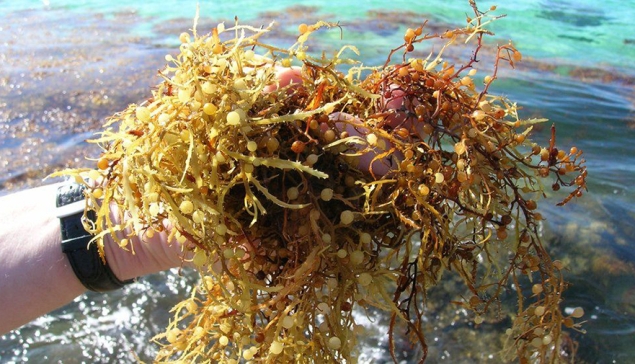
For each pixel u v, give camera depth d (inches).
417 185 8.0
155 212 7.3
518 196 8.8
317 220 8.0
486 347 20.1
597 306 21.3
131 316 21.9
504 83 37.4
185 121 7.4
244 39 8.1
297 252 7.8
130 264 9.8
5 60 42.0
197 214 7.3
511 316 20.9
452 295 21.8
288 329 8.1
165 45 45.4
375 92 8.7
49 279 9.4
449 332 20.6
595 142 31.0
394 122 8.5
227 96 7.5
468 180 8.0
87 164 29.3
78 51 44.0
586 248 23.6
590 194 26.6
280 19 49.3
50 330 21.2
